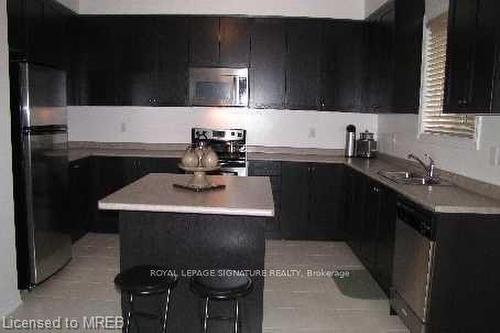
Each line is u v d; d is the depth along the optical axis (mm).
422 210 2568
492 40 2178
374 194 3547
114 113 5289
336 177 4730
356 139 5145
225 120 5277
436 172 3514
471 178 2984
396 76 3779
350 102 4922
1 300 2881
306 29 4848
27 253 3248
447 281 2453
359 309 3131
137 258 2471
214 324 2490
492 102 2170
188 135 5285
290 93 4918
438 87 3617
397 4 3752
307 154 5254
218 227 2432
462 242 2428
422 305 2510
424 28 3814
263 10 4934
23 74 3090
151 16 4863
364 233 3869
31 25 3857
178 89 4941
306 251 4438
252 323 2484
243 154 5074
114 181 4816
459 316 2482
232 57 4883
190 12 4930
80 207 4602
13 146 3152
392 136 4621
